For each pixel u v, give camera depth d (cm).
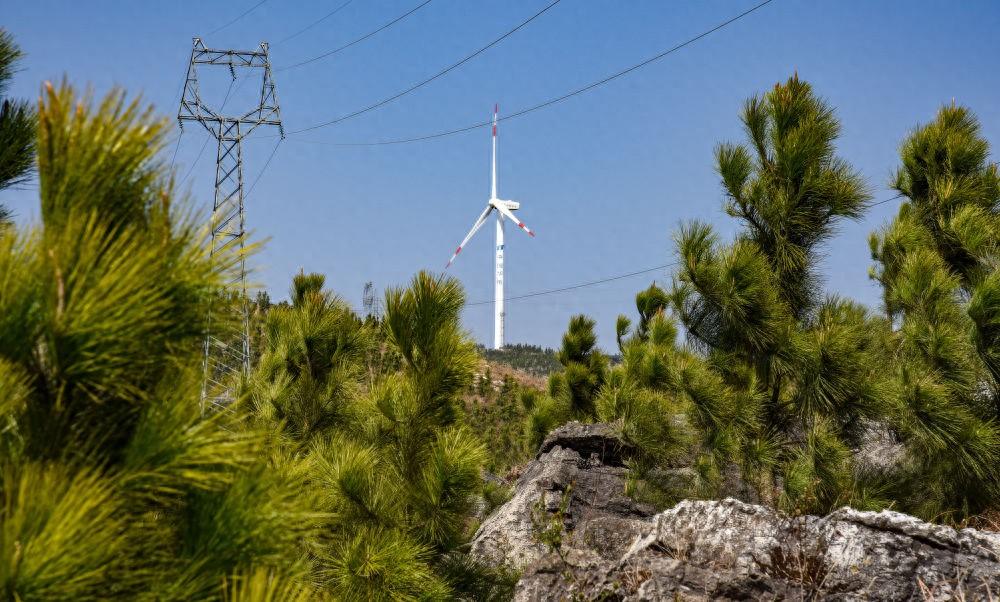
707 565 543
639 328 1536
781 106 892
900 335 862
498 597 586
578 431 1170
